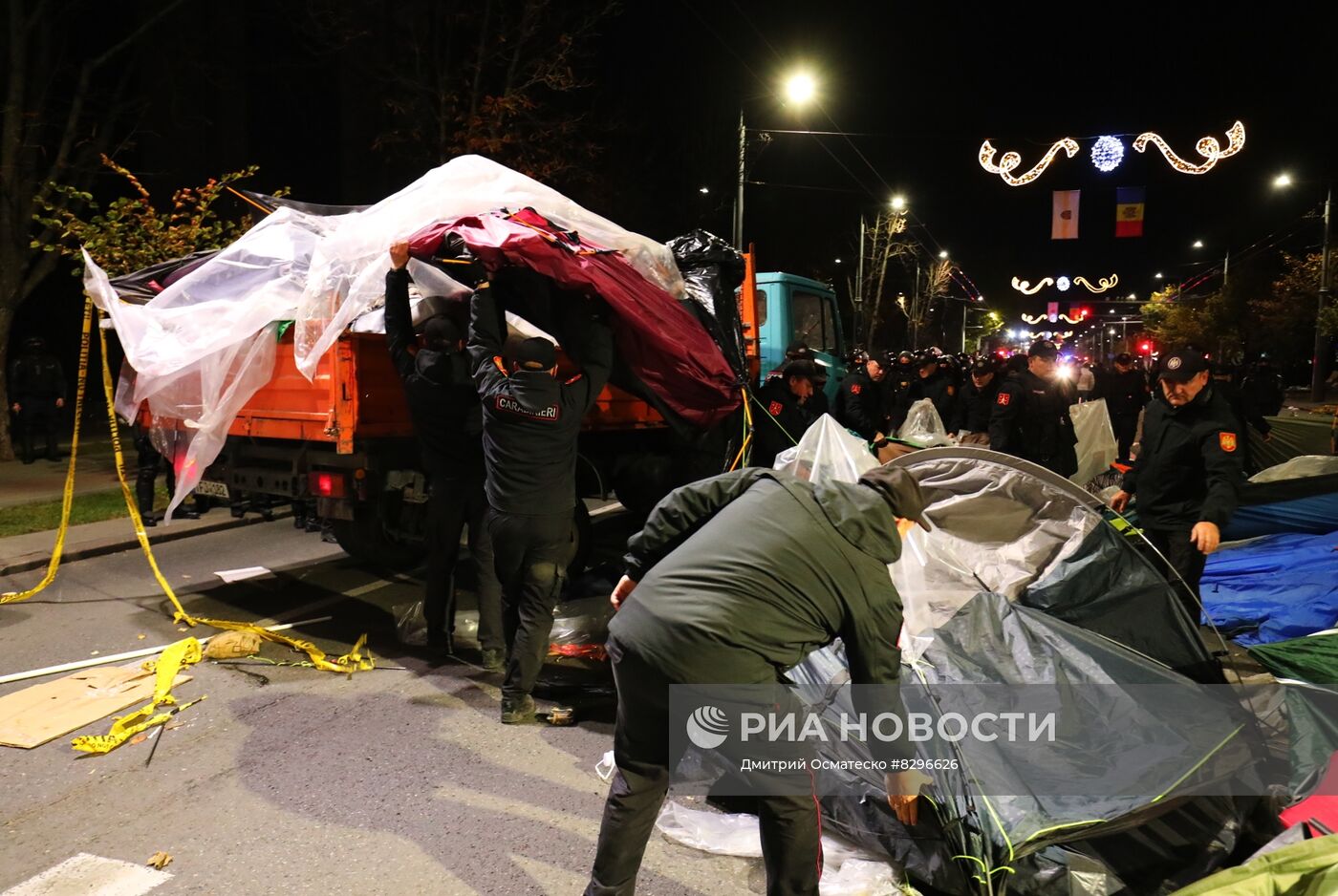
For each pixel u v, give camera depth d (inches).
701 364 231.8
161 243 430.9
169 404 234.2
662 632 99.0
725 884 128.5
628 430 287.3
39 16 518.3
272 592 265.7
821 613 99.1
